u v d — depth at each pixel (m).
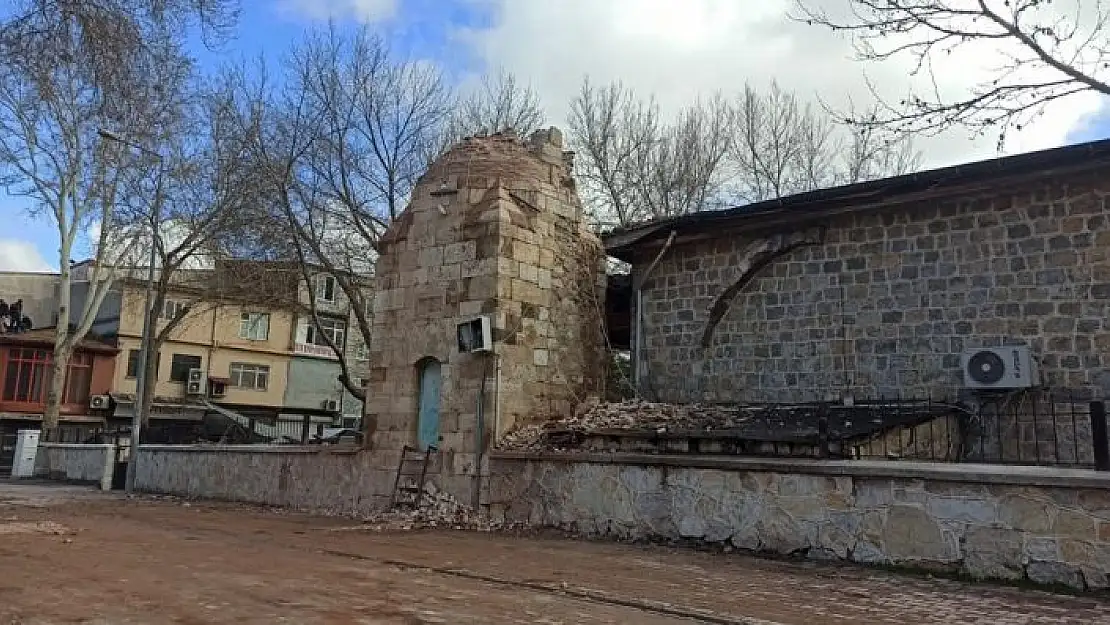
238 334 43.75
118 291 38.94
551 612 6.57
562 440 13.01
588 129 30.27
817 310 14.09
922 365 12.83
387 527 12.91
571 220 16.05
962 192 12.37
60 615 5.97
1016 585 7.98
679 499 10.90
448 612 6.44
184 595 6.86
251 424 37.84
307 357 45.94
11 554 9.15
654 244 16.16
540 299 14.85
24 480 28.09
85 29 10.35
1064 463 11.13
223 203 26.03
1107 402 11.10
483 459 13.50
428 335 14.79
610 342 18.14
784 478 9.88
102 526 12.62
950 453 12.02
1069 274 11.66
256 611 6.25
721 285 15.30
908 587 7.95
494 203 14.42
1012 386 11.55
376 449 15.26
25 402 37.41
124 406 38.91
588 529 11.92
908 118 8.87
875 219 13.61
